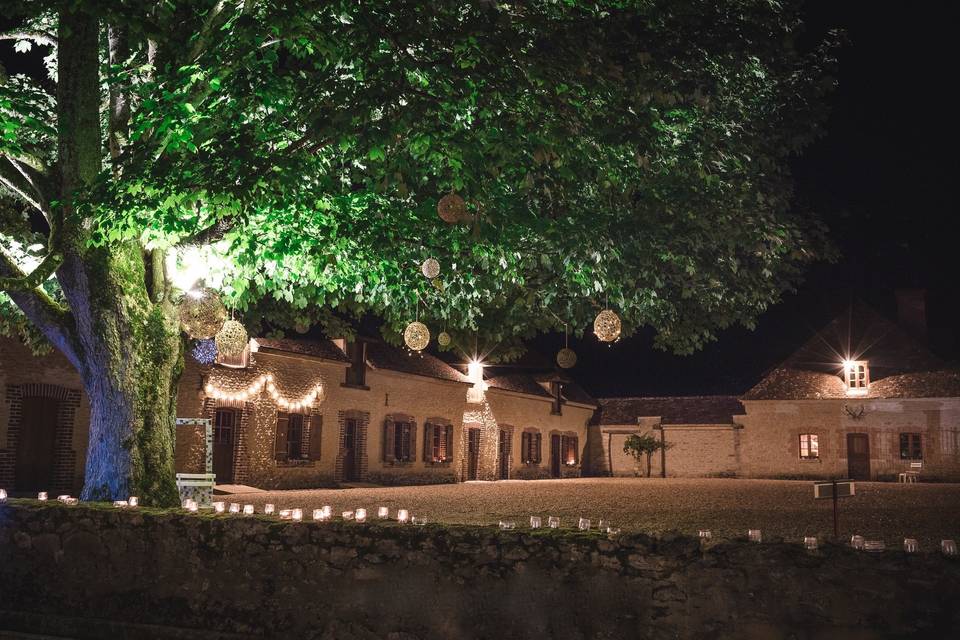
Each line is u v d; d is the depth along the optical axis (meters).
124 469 10.51
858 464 39.34
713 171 11.72
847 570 6.05
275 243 9.88
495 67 8.54
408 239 10.73
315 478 27.41
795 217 12.66
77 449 20.16
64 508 8.38
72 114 10.40
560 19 9.46
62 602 8.18
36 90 12.40
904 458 38.62
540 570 6.73
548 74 8.66
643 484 32.06
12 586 8.40
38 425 19.55
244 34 8.41
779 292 14.27
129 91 10.08
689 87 9.00
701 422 43.28
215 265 11.01
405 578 7.05
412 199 10.91
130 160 9.27
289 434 26.59
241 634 7.41
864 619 5.96
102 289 10.60
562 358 13.69
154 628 7.61
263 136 9.38
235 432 24.53
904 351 40.28
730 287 14.06
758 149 11.95
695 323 15.30
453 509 17.73
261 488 25.12
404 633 6.98
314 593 7.31
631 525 14.28
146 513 8.08
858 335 41.44
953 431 37.84
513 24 9.21
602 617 6.54
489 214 9.35
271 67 9.01
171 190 8.59
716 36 9.50
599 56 8.75
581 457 45.50
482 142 9.02
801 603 6.11
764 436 41.41
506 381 39.56
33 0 9.13
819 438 40.22
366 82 8.45
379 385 30.78
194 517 7.86
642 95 9.05
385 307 13.60
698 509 18.20
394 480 31.23
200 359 23.34
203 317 11.12
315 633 7.23
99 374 10.69
